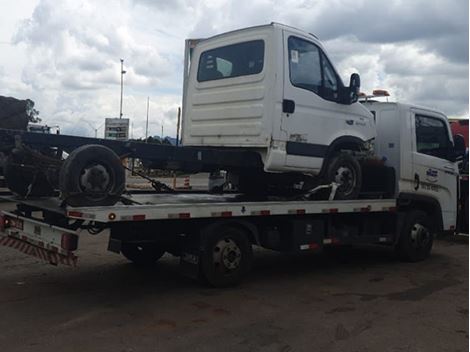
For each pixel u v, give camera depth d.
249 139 7.30
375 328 5.37
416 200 9.10
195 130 8.17
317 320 5.59
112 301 6.12
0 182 7.27
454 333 5.27
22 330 5.06
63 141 6.23
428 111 9.43
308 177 7.93
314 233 7.69
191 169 7.23
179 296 6.39
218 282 6.73
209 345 4.80
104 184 5.96
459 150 9.84
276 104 7.09
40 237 6.17
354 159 8.10
